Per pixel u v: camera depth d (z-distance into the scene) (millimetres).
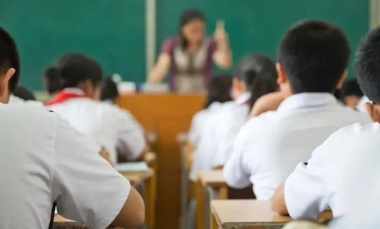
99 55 7699
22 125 1604
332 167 1517
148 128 6043
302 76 2297
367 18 7746
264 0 7746
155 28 7711
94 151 1658
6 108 1640
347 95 3996
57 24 7688
